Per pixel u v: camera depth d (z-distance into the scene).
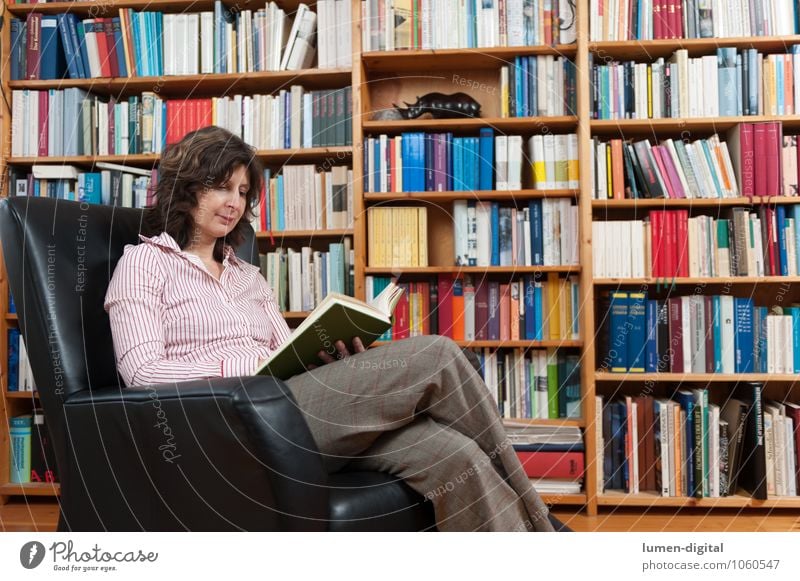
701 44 2.23
